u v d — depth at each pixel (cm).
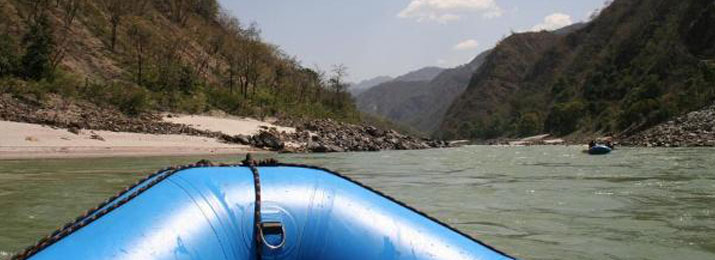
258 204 279
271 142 3984
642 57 12569
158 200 278
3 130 2872
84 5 6488
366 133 5669
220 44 8350
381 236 284
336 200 297
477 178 1692
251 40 8488
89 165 2117
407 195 1228
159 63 6019
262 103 6762
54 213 902
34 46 4244
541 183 1500
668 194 1217
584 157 3094
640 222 857
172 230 253
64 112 3553
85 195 1152
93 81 4997
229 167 329
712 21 11581
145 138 3475
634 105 8275
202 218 266
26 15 5612
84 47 5769
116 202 289
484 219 886
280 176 307
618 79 12650
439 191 1312
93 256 233
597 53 17850
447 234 305
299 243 276
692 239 731
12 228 769
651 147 4881
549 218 897
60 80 4181
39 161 2278
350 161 2812
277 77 8150
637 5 17562
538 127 14950
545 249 673
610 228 805
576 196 1191
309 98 8875
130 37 6538
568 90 15850
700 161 2488
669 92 10119
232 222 271
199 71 6738
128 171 1827
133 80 5494
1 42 4219
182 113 4794
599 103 11481
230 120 4778
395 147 5209
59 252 240
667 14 13850
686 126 5694
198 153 3303
